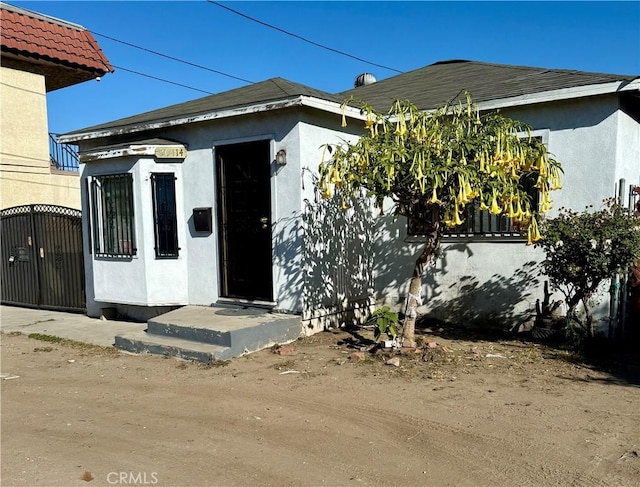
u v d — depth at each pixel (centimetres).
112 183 844
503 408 448
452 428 409
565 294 654
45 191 1240
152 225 802
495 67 1045
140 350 665
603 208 658
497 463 352
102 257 859
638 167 748
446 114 639
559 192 700
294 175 700
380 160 515
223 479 336
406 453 369
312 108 700
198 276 809
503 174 523
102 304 907
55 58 1212
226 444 389
